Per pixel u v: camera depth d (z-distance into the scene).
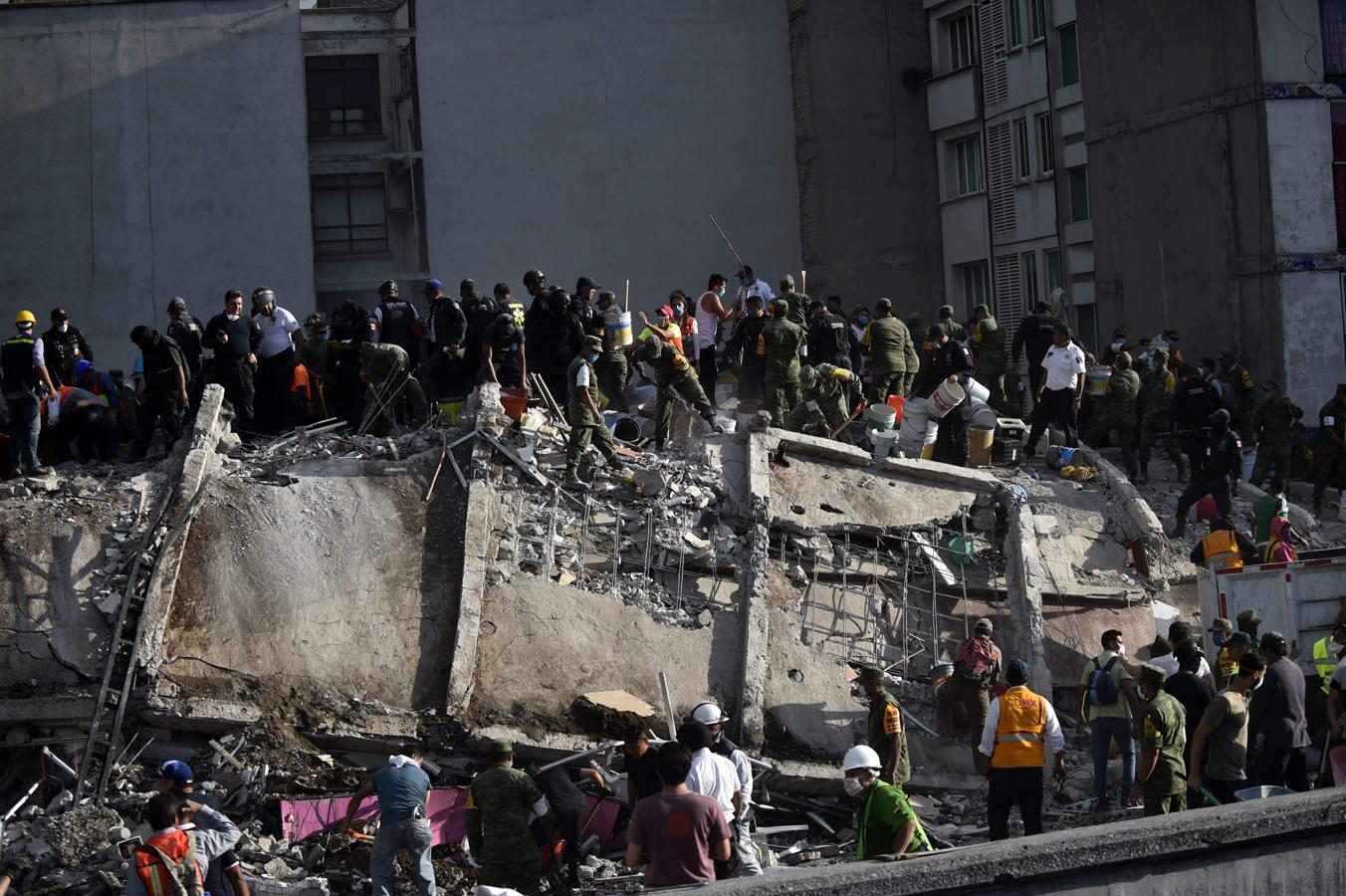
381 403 20.02
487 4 36.16
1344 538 22.53
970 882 7.73
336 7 36.75
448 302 20.31
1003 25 36.75
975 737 15.74
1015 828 14.73
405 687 15.95
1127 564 20.25
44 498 17.16
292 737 15.29
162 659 15.48
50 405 20.00
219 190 34.34
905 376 22.94
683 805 9.52
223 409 19.08
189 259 34.19
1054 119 35.12
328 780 14.96
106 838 13.48
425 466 18.27
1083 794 15.84
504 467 18.52
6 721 14.89
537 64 36.34
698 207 37.16
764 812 15.83
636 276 36.78
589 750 15.18
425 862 12.38
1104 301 33.28
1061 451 22.44
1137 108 31.97
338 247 36.12
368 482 17.89
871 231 38.03
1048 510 20.62
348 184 36.19
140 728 15.19
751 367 22.64
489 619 16.48
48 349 20.64
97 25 34.06
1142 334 32.22
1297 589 15.54
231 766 14.86
